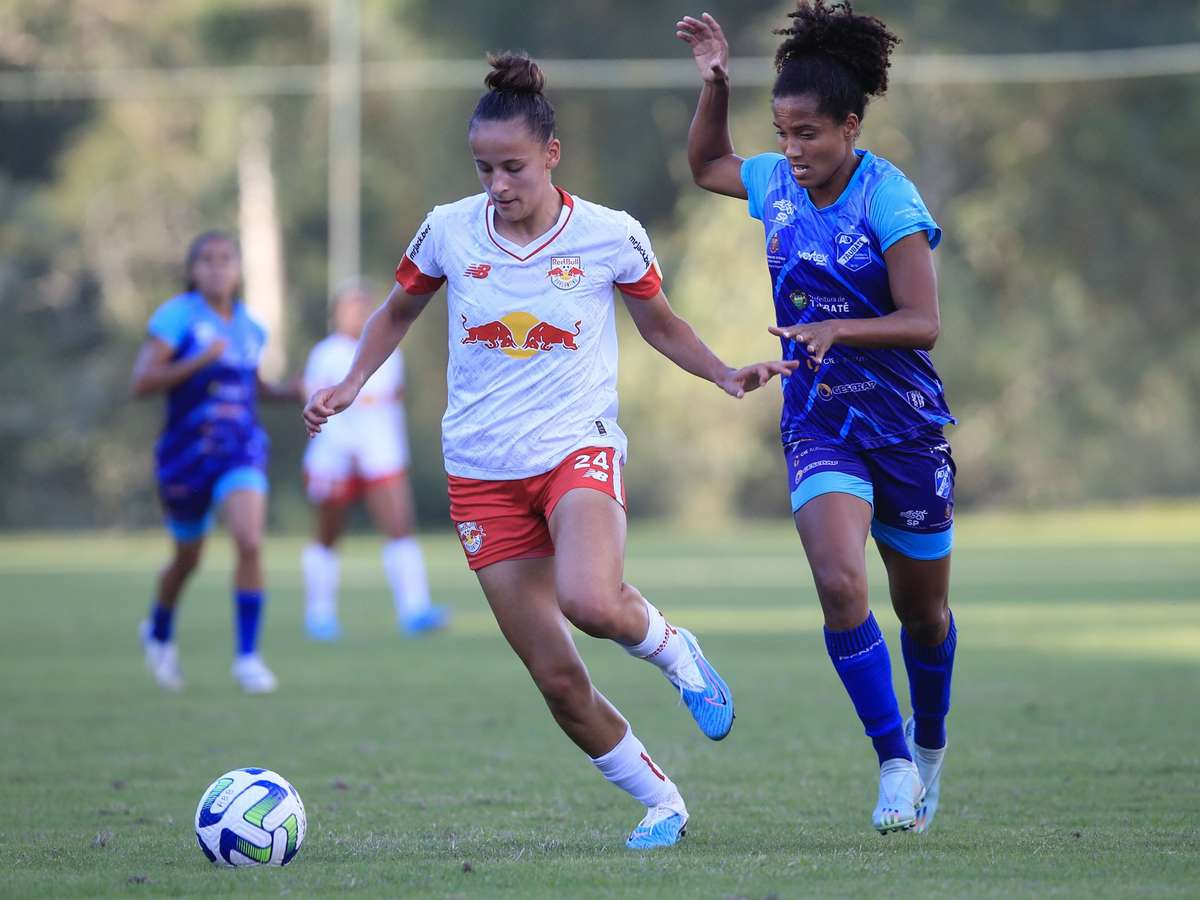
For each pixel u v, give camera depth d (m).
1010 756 24.70
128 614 57.66
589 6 151.38
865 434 18.62
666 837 17.83
